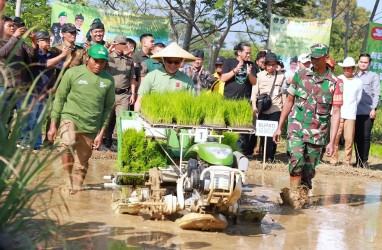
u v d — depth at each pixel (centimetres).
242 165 731
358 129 1409
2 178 465
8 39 1054
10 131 492
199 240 691
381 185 1184
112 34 1555
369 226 821
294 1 2017
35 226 482
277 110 1334
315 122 922
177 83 903
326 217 864
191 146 803
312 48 912
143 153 815
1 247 447
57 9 1500
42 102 563
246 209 823
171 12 2019
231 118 796
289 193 925
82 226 710
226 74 1291
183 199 738
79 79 880
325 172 1284
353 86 1361
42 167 482
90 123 891
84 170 909
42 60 1155
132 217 773
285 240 723
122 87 1285
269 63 1322
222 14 2011
